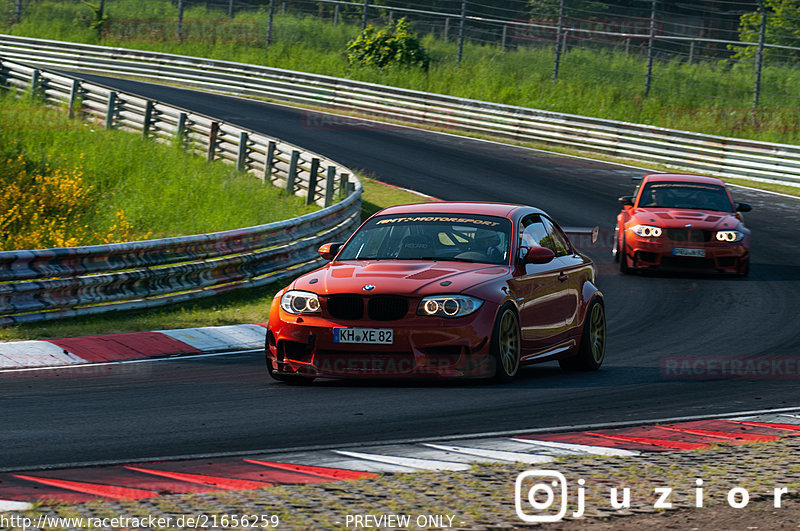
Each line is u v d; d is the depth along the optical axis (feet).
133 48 404.77
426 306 68.64
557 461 48.29
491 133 303.68
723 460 49.47
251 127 276.41
